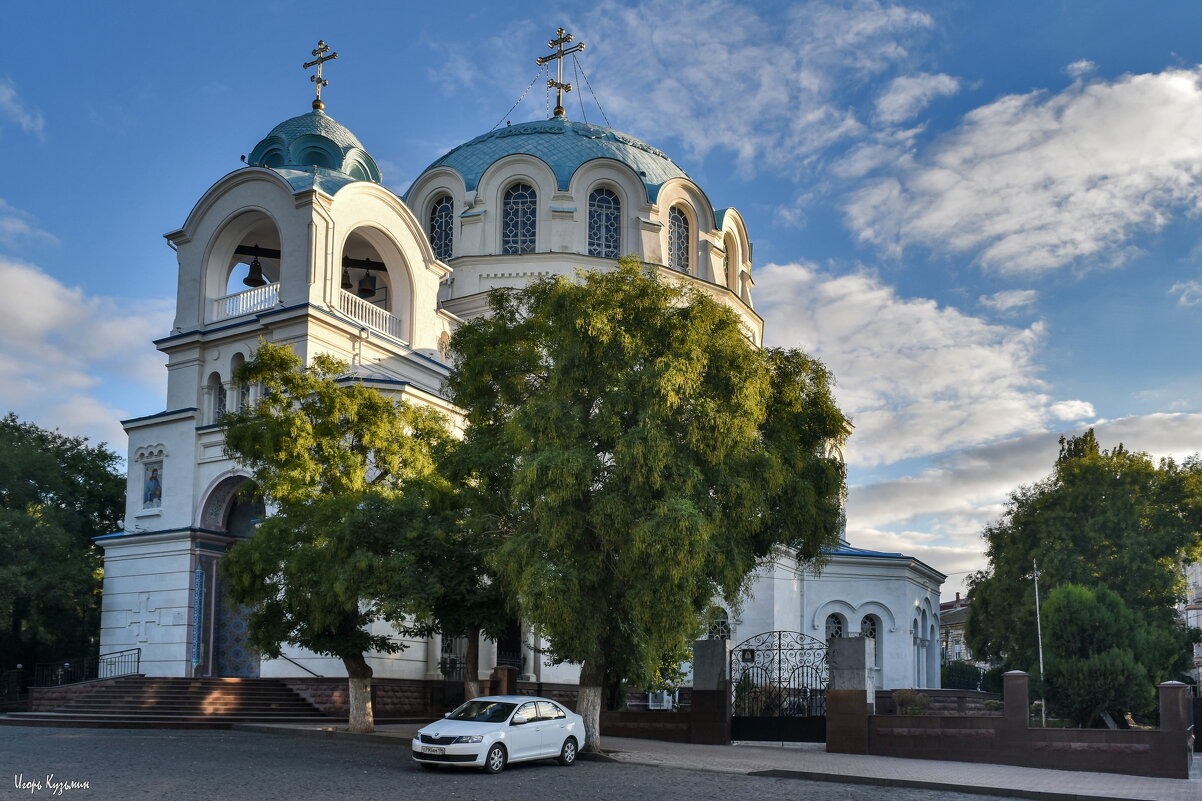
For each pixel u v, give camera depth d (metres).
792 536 27.59
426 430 31.86
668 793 19.69
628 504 23.89
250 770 20.75
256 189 40.78
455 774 21.47
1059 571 56.78
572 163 51.16
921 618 57.75
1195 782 24.31
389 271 43.81
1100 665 43.56
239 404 40.16
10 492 49.34
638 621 24.25
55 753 23.05
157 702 33.34
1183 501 58.56
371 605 30.38
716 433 24.17
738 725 32.75
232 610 36.22
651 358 25.22
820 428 28.64
